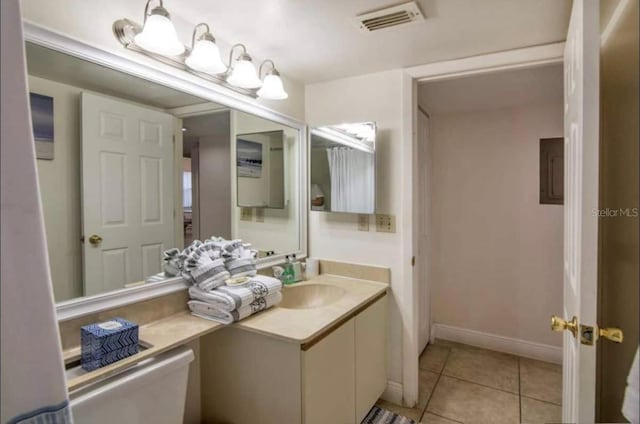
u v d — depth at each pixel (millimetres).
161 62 1415
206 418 1671
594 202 870
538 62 1770
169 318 1475
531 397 2227
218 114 1753
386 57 1913
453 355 2807
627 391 562
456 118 2971
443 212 3049
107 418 1030
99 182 1285
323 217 2365
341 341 1640
